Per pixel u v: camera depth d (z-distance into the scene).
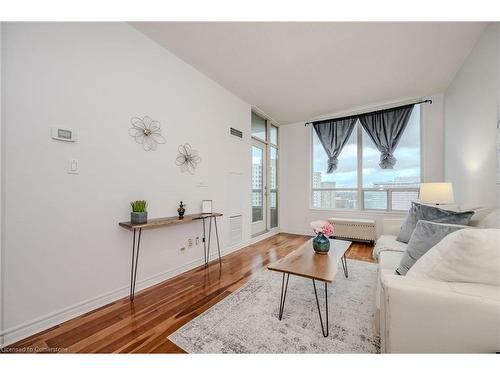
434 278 1.00
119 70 1.99
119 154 1.98
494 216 1.69
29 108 1.45
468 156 2.59
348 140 4.55
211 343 1.37
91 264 1.78
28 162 1.45
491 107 2.04
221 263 2.95
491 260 0.89
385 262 1.80
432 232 1.51
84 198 1.74
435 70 2.87
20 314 1.42
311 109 4.28
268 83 3.23
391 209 4.09
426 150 3.67
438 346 0.86
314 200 4.97
